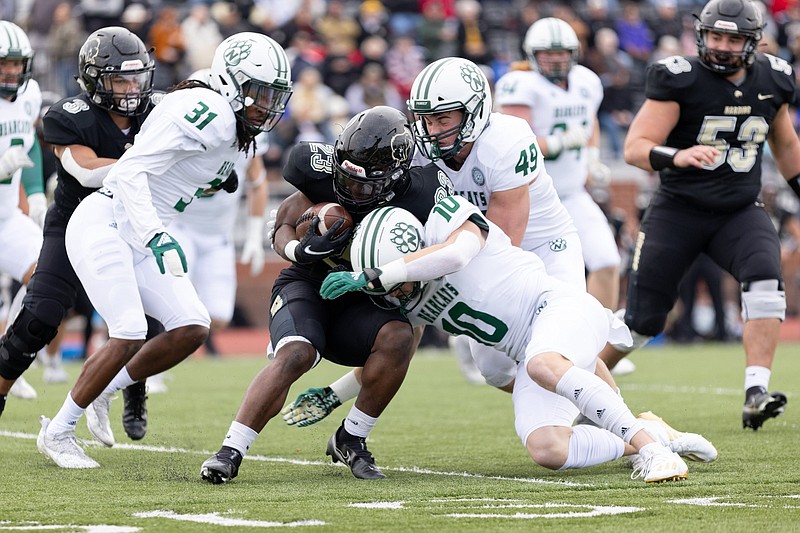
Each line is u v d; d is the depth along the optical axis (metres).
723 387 30.78
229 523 12.98
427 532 12.45
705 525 12.74
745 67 21.92
